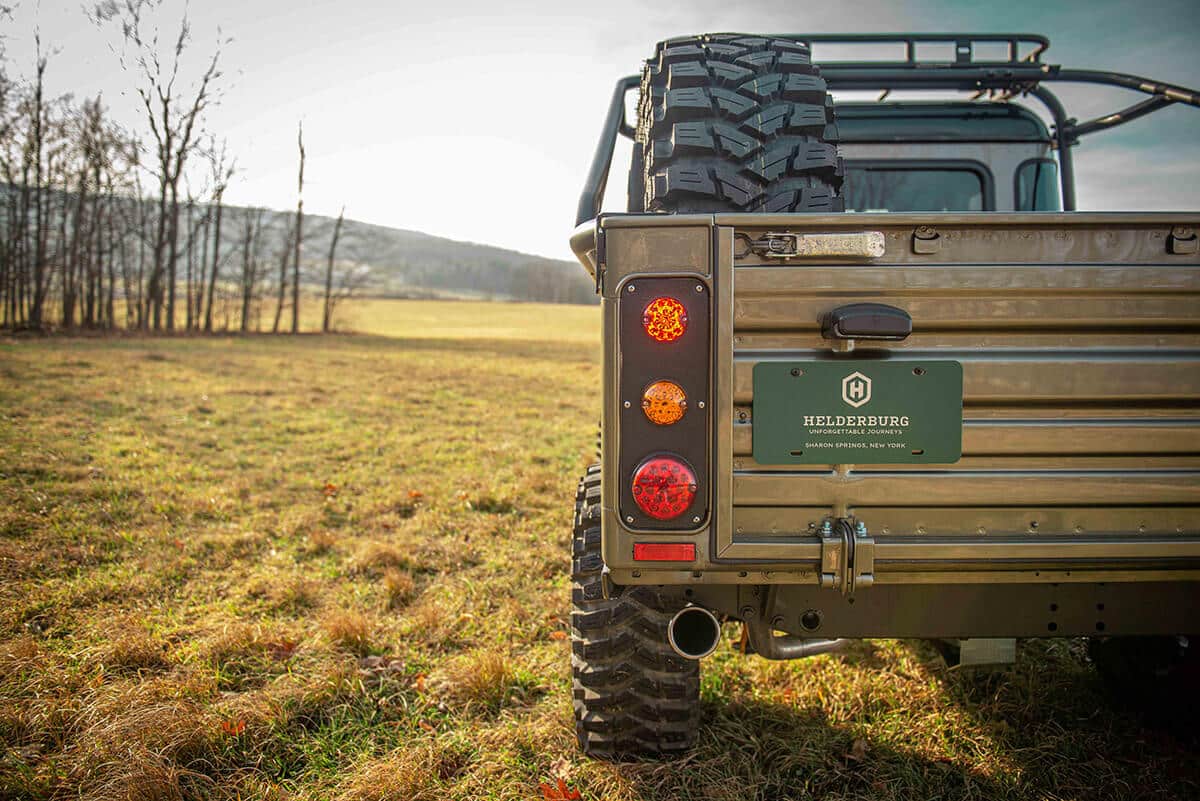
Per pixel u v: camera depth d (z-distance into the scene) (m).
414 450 8.97
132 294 38.50
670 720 2.58
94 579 4.31
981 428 1.94
